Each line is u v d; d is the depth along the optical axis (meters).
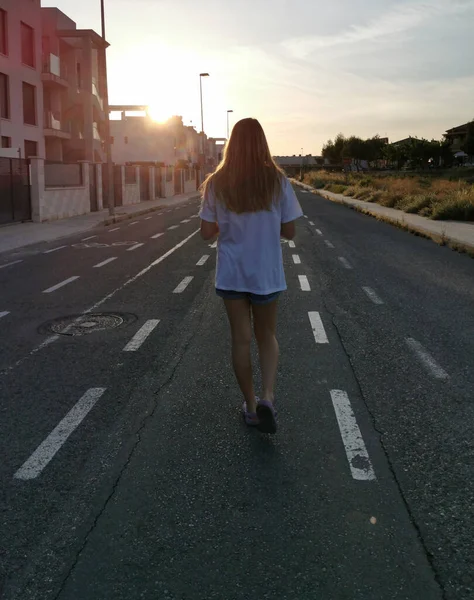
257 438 4.23
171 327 7.30
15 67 30.30
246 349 4.18
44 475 3.73
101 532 3.12
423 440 4.20
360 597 2.63
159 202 41.47
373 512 3.30
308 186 69.12
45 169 24.73
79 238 18.56
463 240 15.72
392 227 21.50
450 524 3.19
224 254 3.95
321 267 12.16
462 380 5.43
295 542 3.03
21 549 2.99
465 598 2.63
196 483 3.62
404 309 8.32
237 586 2.70
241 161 3.80
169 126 77.12
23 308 8.52
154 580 2.75
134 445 4.13
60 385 5.32
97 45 40.03
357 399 4.95
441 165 106.94
